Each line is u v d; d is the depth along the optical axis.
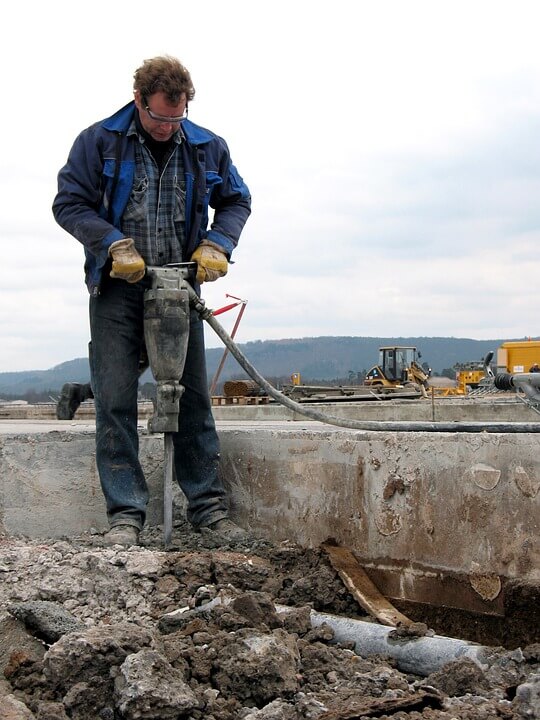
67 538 5.04
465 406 12.45
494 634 3.83
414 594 4.16
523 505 3.75
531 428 4.07
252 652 3.08
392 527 4.26
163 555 4.27
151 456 5.43
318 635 3.62
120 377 4.80
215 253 4.77
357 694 3.00
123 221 4.66
